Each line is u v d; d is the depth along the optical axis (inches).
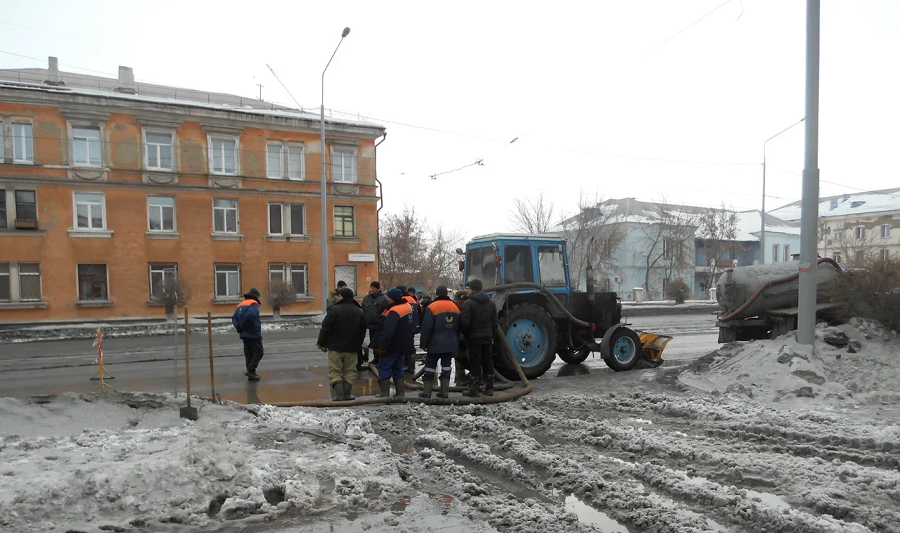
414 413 284.0
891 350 337.4
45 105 926.4
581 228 1689.2
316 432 230.8
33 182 921.5
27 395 358.9
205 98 1284.4
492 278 411.8
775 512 152.6
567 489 181.9
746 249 1936.5
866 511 156.2
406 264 1558.8
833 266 415.2
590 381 371.6
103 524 148.9
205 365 484.1
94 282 966.4
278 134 1101.1
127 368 475.5
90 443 210.7
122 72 1211.2
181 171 1023.0
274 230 1109.7
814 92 357.7
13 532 142.4
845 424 244.5
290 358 526.6
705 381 348.8
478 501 169.8
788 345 349.7
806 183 356.8
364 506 167.3
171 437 220.5
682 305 1278.3
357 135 1171.3
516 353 391.5
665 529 149.2
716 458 202.1
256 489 169.0
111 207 974.4
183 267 1026.1
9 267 906.7
